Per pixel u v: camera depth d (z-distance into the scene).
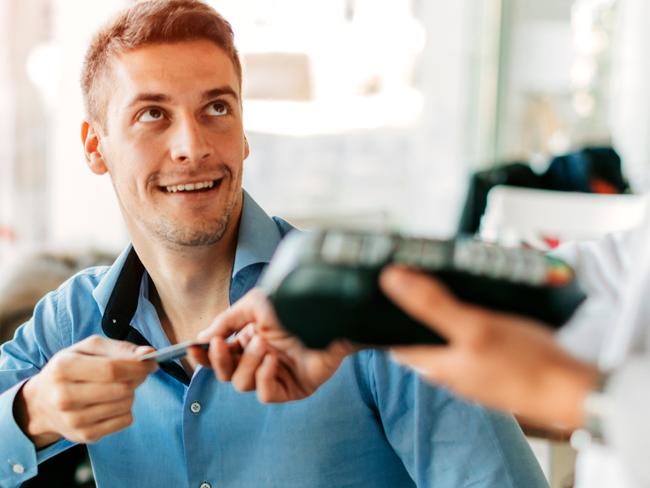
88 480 1.83
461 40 4.50
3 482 1.11
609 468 1.46
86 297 1.35
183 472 1.24
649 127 4.54
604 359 0.56
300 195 3.72
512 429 1.15
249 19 3.25
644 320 0.52
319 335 0.54
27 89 3.13
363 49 3.82
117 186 1.23
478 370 0.49
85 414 0.93
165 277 1.25
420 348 0.52
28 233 3.17
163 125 1.17
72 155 3.20
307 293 0.53
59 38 3.12
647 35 4.53
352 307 0.52
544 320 0.52
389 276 0.50
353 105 3.83
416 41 4.17
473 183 3.00
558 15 4.68
